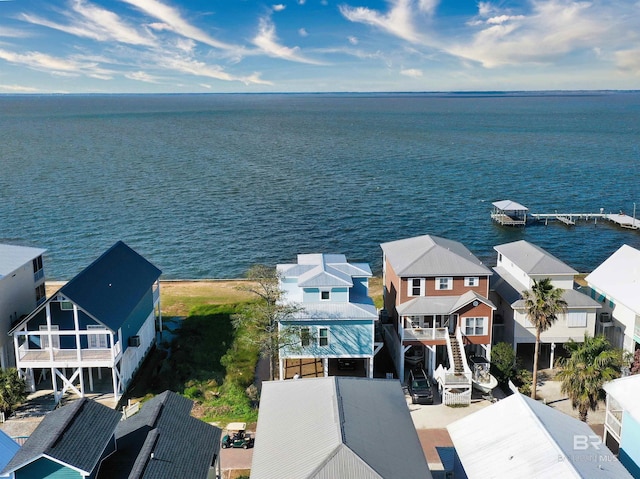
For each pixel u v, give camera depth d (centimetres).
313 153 17875
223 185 12681
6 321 4300
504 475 2542
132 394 4197
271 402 3058
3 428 3688
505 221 9925
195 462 2658
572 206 11231
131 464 2586
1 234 9012
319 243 8781
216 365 4684
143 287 4725
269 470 2430
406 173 14350
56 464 2408
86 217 9975
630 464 3094
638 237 9375
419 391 4116
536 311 4003
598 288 4997
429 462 3378
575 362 3522
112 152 17612
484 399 4181
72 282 4031
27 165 14862
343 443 2409
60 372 4353
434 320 4428
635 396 3114
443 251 4756
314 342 4294
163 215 10150
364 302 4491
